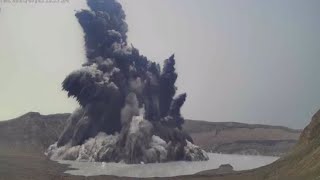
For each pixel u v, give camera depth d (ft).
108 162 433.89
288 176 187.93
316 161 182.09
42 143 450.30
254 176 229.04
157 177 286.66
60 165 369.09
